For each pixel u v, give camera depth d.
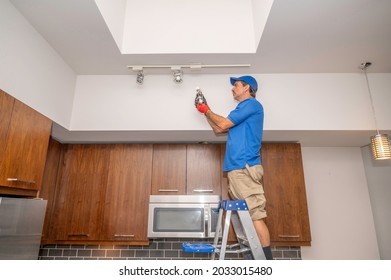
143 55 1.83
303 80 2.05
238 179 1.35
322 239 2.29
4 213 1.22
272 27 1.55
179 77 1.95
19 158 1.36
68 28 1.56
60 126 1.86
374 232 2.30
